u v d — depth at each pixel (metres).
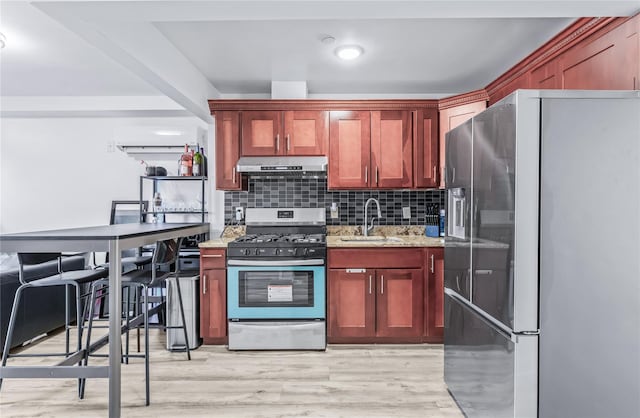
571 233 1.36
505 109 1.42
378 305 2.88
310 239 3.06
